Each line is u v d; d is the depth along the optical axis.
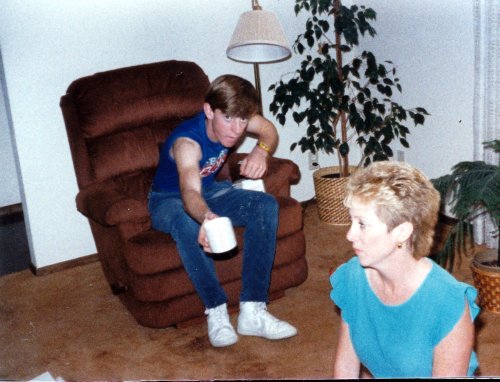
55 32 3.04
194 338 2.46
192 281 2.34
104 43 3.16
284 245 2.58
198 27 3.37
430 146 3.48
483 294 2.46
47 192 3.20
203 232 1.96
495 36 2.81
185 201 2.15
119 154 2.77
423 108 3.33
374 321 1.25
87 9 3.08
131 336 2.53
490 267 2.41
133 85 2.82
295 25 3.65
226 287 2.51
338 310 2.60
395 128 3.38
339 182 3.46
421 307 1.17
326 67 3.33
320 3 3.31
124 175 2.81
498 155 2.95
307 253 3.22
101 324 2.66
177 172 2.46
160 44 3.29
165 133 2.88
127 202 2.37
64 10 3.03
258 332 2.39
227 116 2.21
